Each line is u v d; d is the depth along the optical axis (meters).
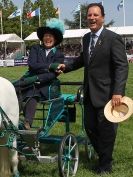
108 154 3.68
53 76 3.71
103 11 3.57
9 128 3.18
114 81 3.53
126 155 4.36
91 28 3.56
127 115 3.28
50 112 3.54
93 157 4.29
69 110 4.03
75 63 3.86
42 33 3.91
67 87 10.79
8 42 30.33
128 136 5.38
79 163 4.05
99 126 3.62
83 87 3.74
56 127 5.70
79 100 3.88
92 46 3.61
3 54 30.42
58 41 3.94
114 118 3.29
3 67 24.16
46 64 3.78
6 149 3.20
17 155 3.37
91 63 3.60
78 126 5.91
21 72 18.62
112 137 3.65
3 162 3.20
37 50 3.92
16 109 3.35
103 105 3.58
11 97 3.28
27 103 3.56
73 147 3.66
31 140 3.26
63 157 3.52
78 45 31.41
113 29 27.78
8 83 3.33
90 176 3.61
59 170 3.46
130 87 11.02
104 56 3.55
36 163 3.97
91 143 3.86
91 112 3.70
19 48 30.92
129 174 3.68
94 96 3.59
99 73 3.59
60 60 3.89
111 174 3.65
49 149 4.47
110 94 3.58
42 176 3.64
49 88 3.66
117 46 3.51
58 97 3.79
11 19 42.41
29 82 3.63
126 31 27.27
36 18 42.59
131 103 3.35
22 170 3.80
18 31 42.31
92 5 3.56
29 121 3.46
